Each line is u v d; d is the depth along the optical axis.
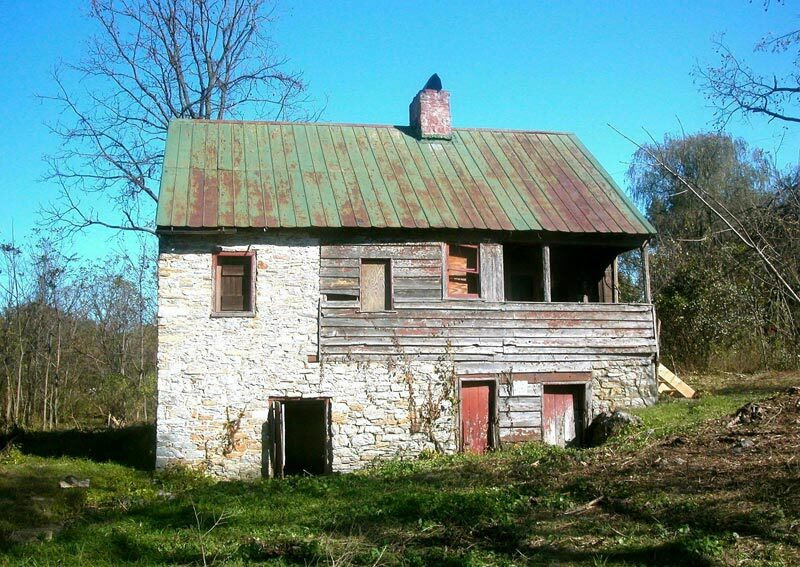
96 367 29.62
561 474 12.93
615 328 19.44
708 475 11.52
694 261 26.88
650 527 9.72
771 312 24.50
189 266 17.53
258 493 13.64
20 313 26.11
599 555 8.78
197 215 17.47
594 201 20.28
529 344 18.92
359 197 19.02
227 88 30.77
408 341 18.28
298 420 20.14
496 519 10.48
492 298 18.88
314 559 9.10
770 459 11.75
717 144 29.78
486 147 22.38
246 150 20.30
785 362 24.30
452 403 18.34
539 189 20.56
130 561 9.36
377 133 22.16
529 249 21.19
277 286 17.81
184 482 16.00
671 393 20.77
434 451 18.16
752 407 14.21
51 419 26.16
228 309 17.77
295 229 17.80
